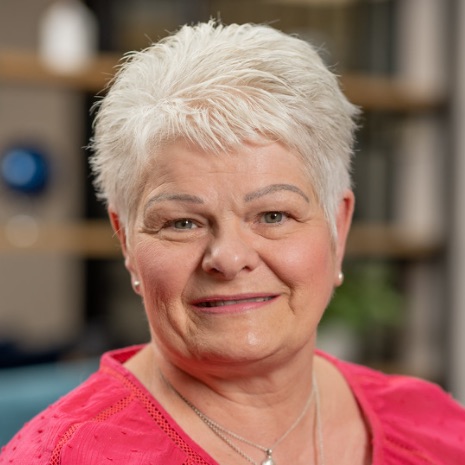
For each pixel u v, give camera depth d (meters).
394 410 2.21
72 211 6.21
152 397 1.91
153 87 1.78
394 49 5.80
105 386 1.95
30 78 4.83
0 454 2.00
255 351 1.76
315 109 1.79
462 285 5.71
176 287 1.76
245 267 1.74
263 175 1.71
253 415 1.92
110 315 6.23
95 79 4.96
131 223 1.86
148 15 5.80
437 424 2.24
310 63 1.81
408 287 5.90
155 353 1.98
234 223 1.73
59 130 6.25
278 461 1.94
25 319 6.33
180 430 1.86
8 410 3.61
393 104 5.53
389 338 5.89
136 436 1.81
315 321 1.84
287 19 5.68
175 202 1.72
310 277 1.80
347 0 5.74
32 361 4.89
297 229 1.78
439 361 5.75
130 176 1.81
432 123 5.70
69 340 5.31
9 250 5.00
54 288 6.32
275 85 1.73
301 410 1.99
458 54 5.59
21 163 5.23
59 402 1.93
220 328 1.76
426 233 5.77
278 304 1.79
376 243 5.58
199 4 5.68
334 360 2.29
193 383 1.92
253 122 1.69
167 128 1.70
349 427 2.08
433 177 5.71
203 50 1.78
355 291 5.55
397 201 5.82
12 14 6.19
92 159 2.01
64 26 5.13
